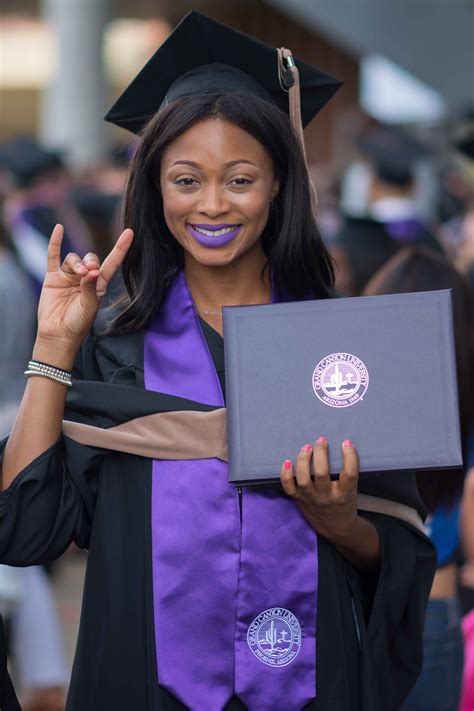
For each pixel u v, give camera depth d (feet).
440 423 15.19
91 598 15.94
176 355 16.17
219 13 105.29
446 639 20.39
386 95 96.53
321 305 15.51
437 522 20.57
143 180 16.26
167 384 15.99
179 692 15.39
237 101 15.67
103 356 16.51
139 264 16.49
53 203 38.63
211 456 15.62
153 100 17.60
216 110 15.64
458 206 50.90
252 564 15.52
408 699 20.39
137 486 15.87
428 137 79.41
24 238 36.40
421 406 15.23
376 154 35.60
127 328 16.43
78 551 46.01
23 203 37.86
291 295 16.85
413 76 79.71
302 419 15.21
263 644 15.55
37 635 27.86
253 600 15.49
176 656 15.46
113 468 16.01
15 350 31.12
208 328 16.35
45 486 15.70
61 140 79.92
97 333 16.63
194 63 16.94
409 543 16.48
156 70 17.03
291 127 16.10
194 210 15.74
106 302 17.58
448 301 15.46
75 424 15.99
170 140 15.74
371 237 30.86
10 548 15.85
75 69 79.66
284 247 16.35
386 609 16.28
